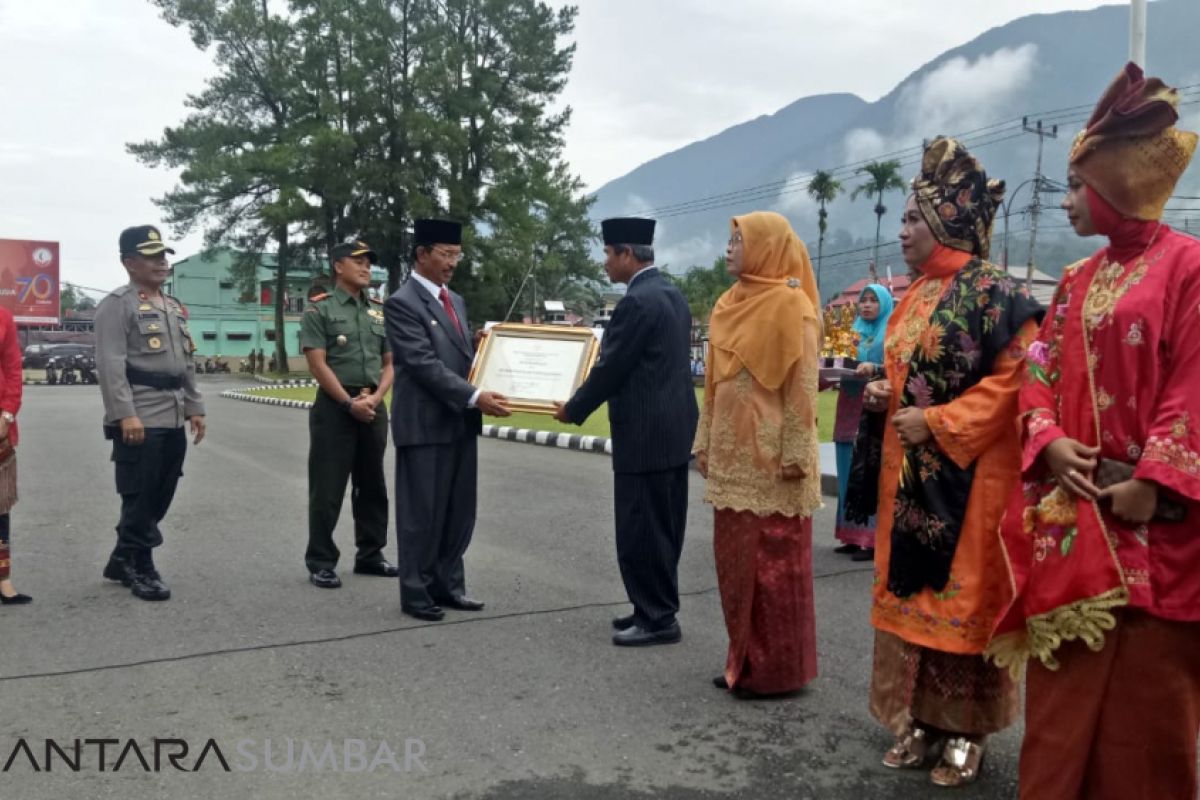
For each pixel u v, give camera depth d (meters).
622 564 4.67
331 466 5.75
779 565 3.87
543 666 4.30
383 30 37.94
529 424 16.34
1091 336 2.48
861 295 6.80
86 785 3.11
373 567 6.07
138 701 3.82
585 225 52.34
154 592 5.33
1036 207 31.91
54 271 49.09
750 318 3.88
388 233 38.34
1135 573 2.32
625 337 4.46
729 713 3.78
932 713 3.16
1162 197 2.44
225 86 41.00
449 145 37.06
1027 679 2.61
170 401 5.45
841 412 6.45
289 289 63.16
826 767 3.30
